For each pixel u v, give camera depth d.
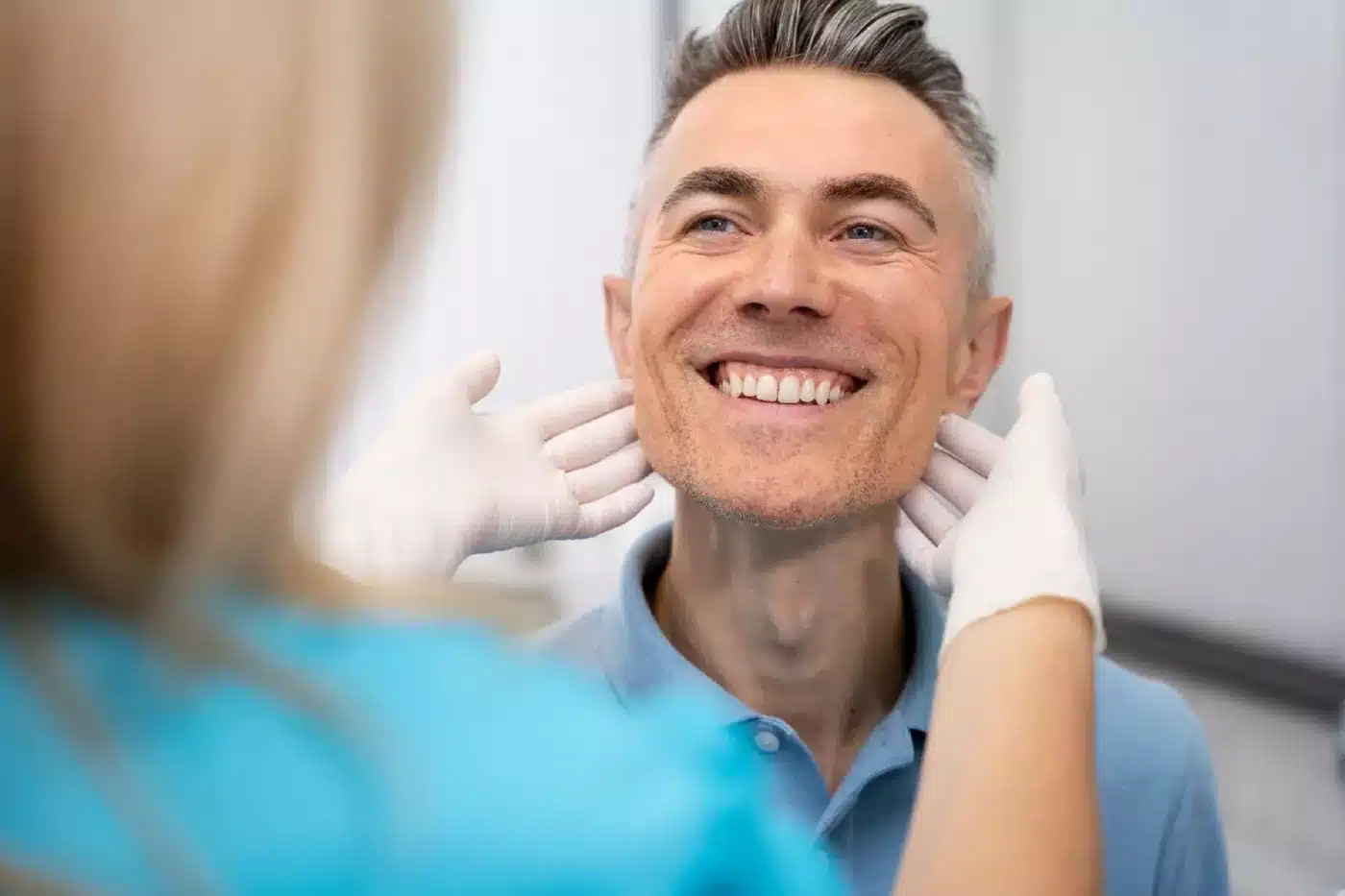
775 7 1.04
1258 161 2.77
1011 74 3.33
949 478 1.05
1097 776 1.04
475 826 0.37
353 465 1.03
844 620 1.03
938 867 0.59
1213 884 1.08
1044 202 3.29
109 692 0.37
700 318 1.01
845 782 0.94
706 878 0.39
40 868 0.34
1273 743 2.56
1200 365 2.93
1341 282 2.61
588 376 2.96
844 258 1.01
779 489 0.99
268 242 0.37
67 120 0.34
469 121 2.86
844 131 1.00
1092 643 0.75
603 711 0.42
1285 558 2.75
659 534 1.13
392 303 0.40
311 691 0.39
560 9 2.90
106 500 0.36
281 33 0.37
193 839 0.36
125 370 0.35
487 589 0.47
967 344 1.13
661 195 1.05
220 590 0.39
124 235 0.35
